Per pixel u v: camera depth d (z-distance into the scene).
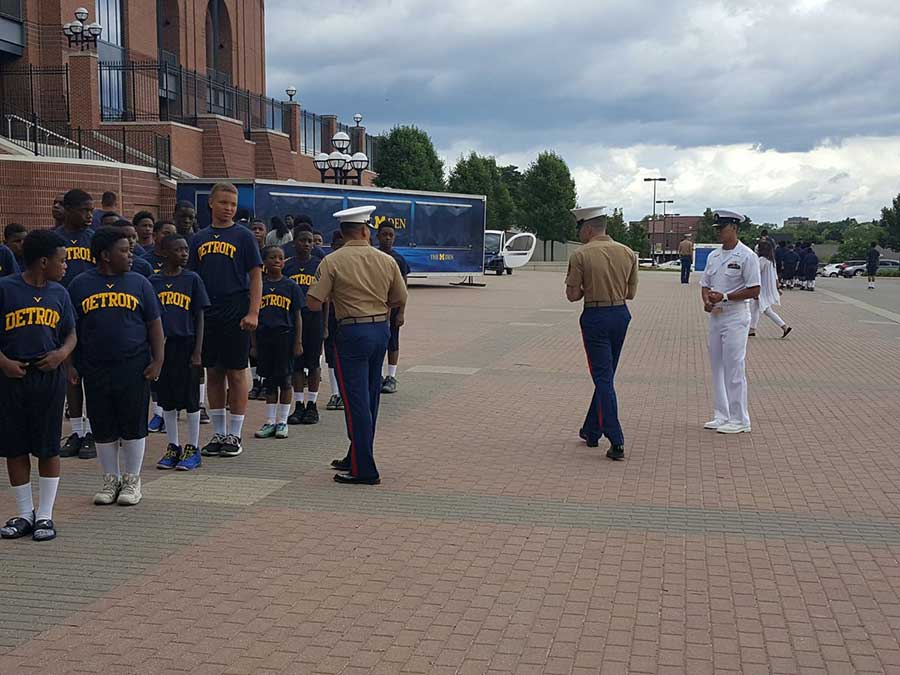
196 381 7.84
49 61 30.53
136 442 6.77
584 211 8.31
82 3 31.52
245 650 4.44
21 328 5.85
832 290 38.16
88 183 23.06
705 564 5.59
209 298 7.98
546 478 7.54
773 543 5.98
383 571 5.46
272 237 14.06
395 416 10.01
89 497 6.98
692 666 4.29
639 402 10.94
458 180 66.44
